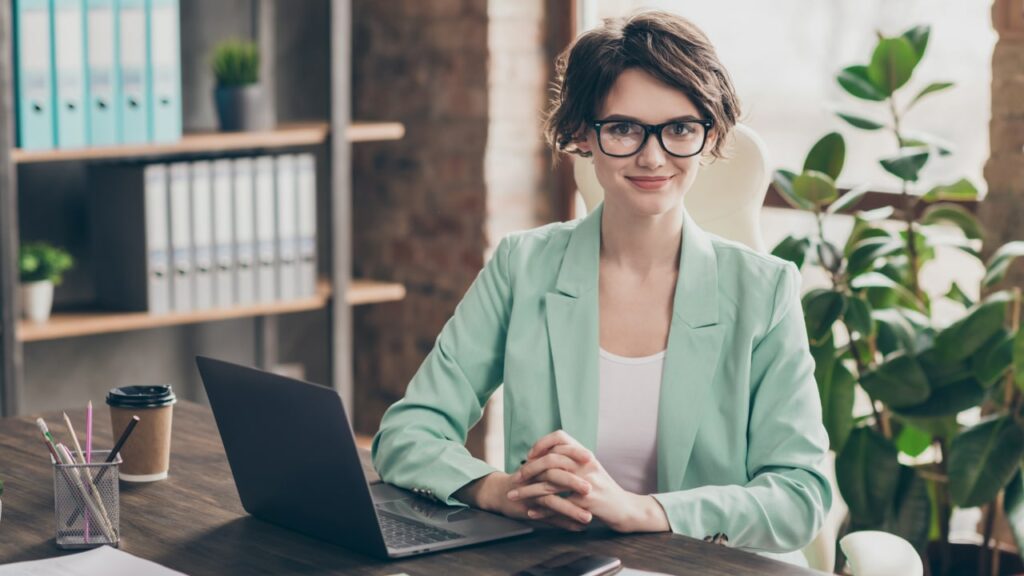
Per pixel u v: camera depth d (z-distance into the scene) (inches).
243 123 138.9
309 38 157.6
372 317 162.2
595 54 66.4
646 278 70.2
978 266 127.3
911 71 109.7
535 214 153.7
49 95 124.0
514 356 71.4
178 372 151.8
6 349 122.7
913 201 115.7
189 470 71.9
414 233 156.1
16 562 57.2
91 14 125.5
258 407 59.7
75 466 59.0
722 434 68.1
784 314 68.8
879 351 108.8
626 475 69.9
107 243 137.3
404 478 67.9
